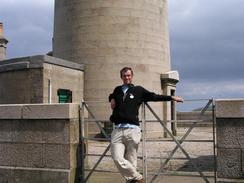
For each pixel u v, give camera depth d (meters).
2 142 10.66
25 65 19.38
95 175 11.70
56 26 25.50
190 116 32.25
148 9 23.84
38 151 10.24
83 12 23.55
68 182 9.81
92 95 22.86
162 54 24.61
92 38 23.20
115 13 23.14
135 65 23.09
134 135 8.67
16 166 10.48
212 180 10.79
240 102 8.72
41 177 10.12
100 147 18.03
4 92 20.25
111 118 8.91
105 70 22.88
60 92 20.55
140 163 13.94
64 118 9.95
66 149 9.94
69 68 21.48
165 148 17.61
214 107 8.98
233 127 8.80
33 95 19.23
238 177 8.73
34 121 10.32
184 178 11.20
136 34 23.25
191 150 17.36
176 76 25.41
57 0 25.45
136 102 8.79
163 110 23.89
